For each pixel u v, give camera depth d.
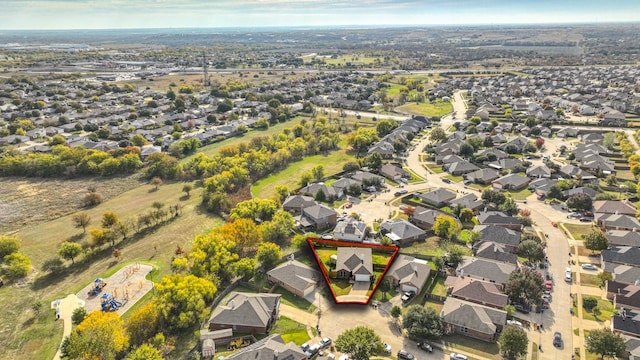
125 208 159.88
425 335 86.56
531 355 83.25
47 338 92.00
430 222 138.50
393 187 175.25
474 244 124.06
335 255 119.38
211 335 88.25
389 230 133.62
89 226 145.62
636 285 99.75
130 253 126.75
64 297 105.62
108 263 121.56
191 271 109.00
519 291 97.25
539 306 97.06
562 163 198.75
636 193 158.38
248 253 122.81
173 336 89.44
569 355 83.31
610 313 95.25
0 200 167.38
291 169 199.88
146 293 106.19
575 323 92.31
